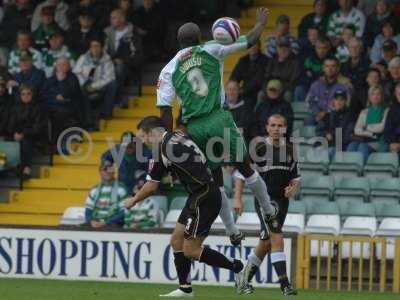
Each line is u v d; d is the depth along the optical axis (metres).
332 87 51.09
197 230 33.62
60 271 43.75
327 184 48.62
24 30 57.31
